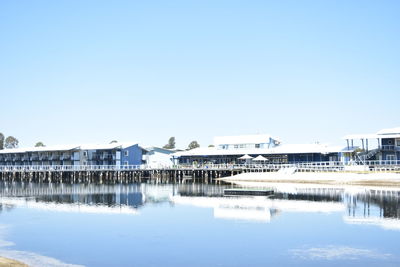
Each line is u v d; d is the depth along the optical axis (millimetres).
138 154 106062
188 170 93000
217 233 30328
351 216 36250
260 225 33094
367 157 78125
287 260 23500
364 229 30953
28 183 82938
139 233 30578
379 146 76812
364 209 39844
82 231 31328
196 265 22828
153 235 29922
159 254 25000
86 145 107062
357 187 63125
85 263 23359
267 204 44594
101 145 103938
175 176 90750
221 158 98000
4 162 112125
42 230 31844
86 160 103438
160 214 38969
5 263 22203
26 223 34656
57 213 39812
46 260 23891
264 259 23734
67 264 23172
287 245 26656
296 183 74062
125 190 64312
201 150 103250
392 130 80188
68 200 50062
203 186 71562
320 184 70750
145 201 48844
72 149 100438
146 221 35375
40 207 43812
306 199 48250
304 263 22969
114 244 27375
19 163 109562
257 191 54125
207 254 24844
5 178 95000
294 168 80812
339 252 24953
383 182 65875
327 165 81000
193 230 31453
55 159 103938
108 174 94625
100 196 54812
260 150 93938
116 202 48031
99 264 23188
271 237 28859
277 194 54312
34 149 106125
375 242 27109
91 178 92812
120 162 100938
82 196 54812
